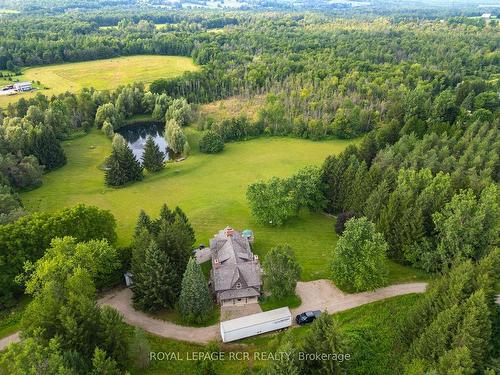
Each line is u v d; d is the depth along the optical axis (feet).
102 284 267.18
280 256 253.03
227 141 605.31
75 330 190.08
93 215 288.10
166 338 233.35
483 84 631.15
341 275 263.90
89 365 188.96
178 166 520.01
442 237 276.82
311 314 244.01
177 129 571.69
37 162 462.19
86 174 495.00
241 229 354.33
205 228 357.20
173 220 297.53
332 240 336.08
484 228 267.59
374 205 318.24
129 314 251.19
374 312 251.80
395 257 298.15
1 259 252.62
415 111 568.82
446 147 403.75
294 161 529.86
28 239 263.90
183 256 260.62
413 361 193.57
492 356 207.00
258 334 233.96
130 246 282.56
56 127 579.07
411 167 367.86
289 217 374.84
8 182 410.11
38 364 166.61
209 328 240.73
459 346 189.57
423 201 293.43
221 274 259.39
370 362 220.43
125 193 443.73
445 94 564.71
